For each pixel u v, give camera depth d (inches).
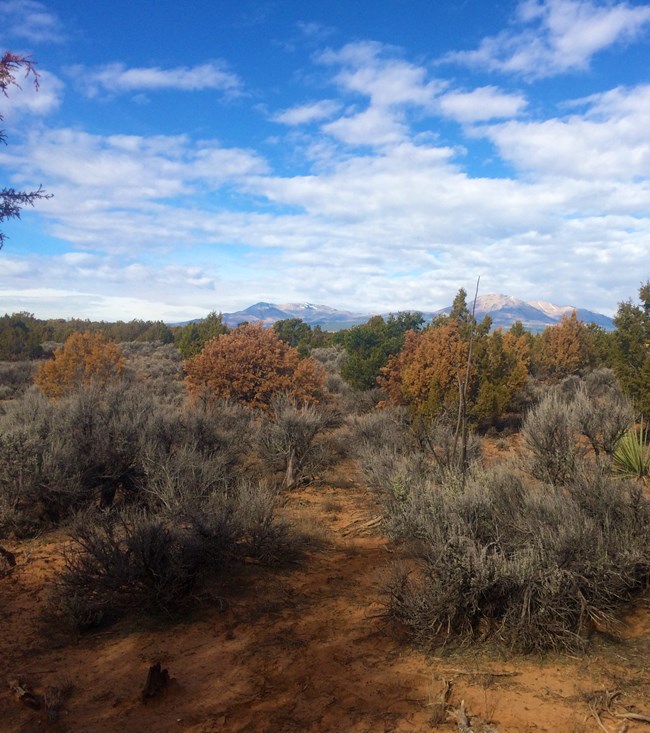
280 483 480.1
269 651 195.0
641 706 151.3
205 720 152.9
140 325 2667.3
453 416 588.7
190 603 238.1
